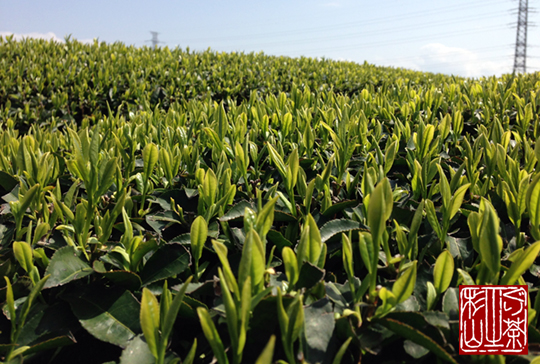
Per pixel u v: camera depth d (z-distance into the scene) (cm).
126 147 222
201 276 136
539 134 227
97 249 126
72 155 196
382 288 93
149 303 86
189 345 107
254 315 96
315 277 106
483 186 161
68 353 115
